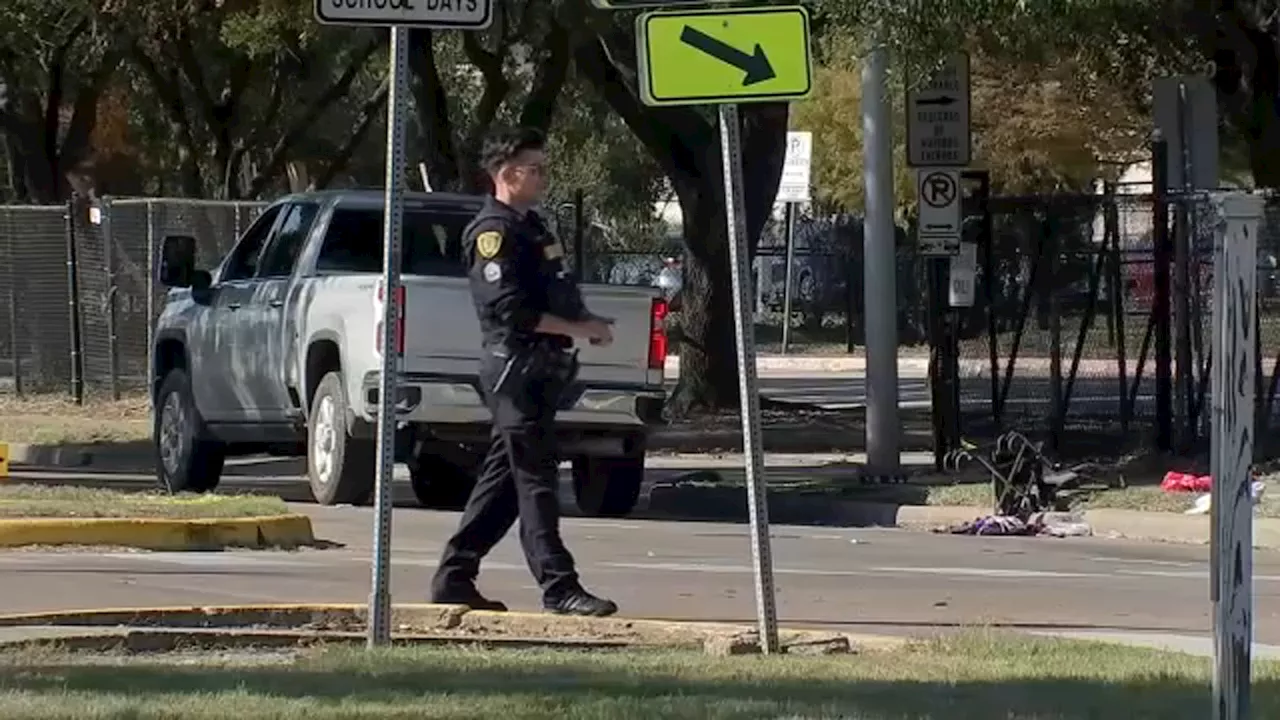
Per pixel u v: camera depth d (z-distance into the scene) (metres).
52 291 114.00
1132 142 171.00
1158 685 31.09
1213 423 23.31
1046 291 80.44
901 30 66.56
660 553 55.84
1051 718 27.31
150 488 75.81
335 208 66.94
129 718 26.08
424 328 61.22
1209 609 45.72
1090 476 73.56
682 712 27.22
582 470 68.56
